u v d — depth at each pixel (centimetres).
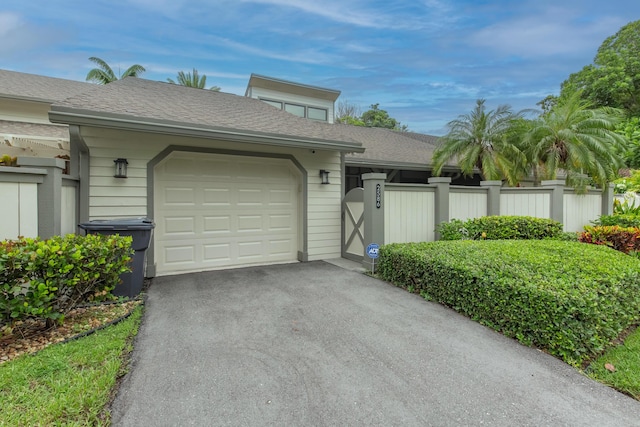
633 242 620
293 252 733
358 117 3272
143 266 461
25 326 329
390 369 267
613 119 1005
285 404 221
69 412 199
